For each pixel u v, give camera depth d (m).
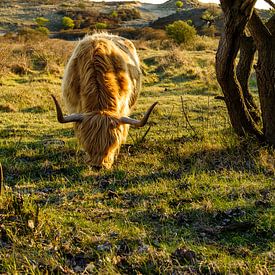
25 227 5.10
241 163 7.90
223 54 8.10
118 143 7.00
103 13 76.31
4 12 78.25
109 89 7.45
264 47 8.14
